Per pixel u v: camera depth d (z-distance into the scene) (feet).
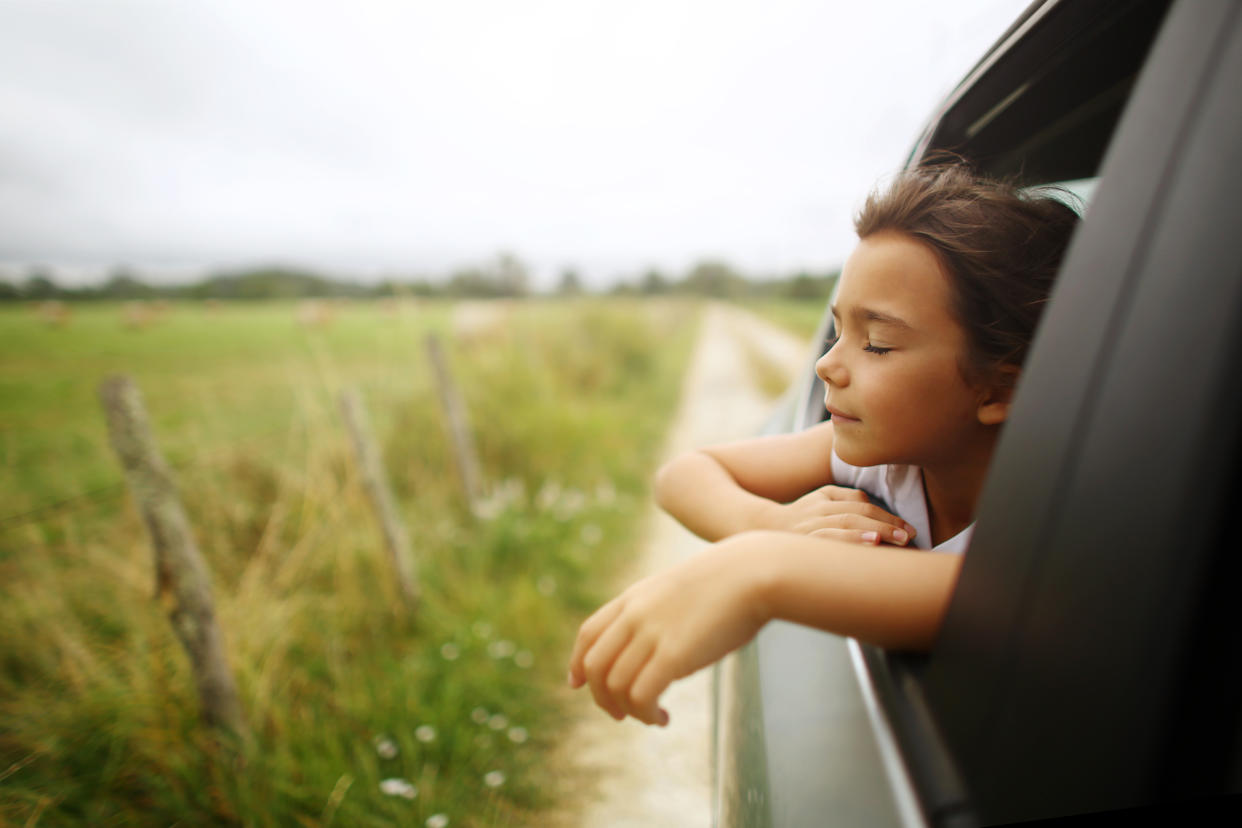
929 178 2.31
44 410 27.14
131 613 7.93
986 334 1.99
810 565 1.66
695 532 2.81
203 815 6.18
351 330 75.31
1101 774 1.07
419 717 7.79
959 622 1.52
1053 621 1.22
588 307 40.14
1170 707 1.00
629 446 22.33
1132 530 1.09
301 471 11.34
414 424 15.92
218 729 6.76
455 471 14.80
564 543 13.34
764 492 3.15
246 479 11.32
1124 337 1.20
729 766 3.23
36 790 6.00
